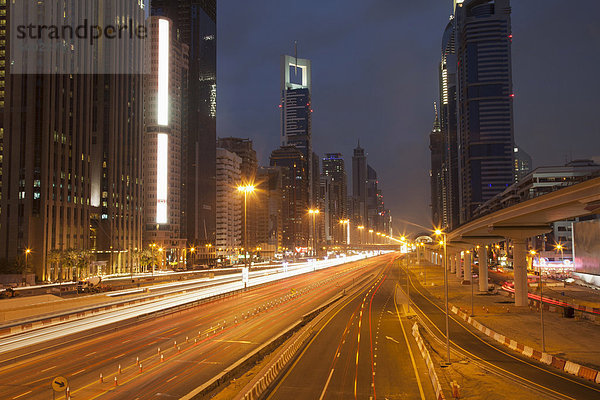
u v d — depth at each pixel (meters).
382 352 51.38
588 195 54.34
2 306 62.69
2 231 144.00
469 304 96.44
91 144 181.75
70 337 55.28
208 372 40.81
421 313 85.94
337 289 124.75
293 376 41.50
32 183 144.38
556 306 84.88
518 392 37.50
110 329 60.16
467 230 109.25
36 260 143.00
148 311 74.69
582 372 42.47
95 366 42.66
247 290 116.25
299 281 149.62
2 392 35.03
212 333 59.16
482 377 41.91
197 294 98.75
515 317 76.81
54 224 150.38
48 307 67.56
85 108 169.12
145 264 195.00
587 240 134.62
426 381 40.12
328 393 36.56
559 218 77.62
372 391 37.19
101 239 184.25
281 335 57.06
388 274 189.88
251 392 33.00
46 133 147.75
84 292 101.81
